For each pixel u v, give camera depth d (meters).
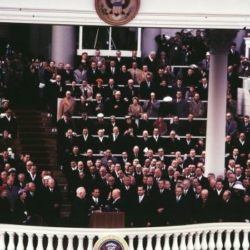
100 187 49.16
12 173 49.47
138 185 49.97
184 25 46.94
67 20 46.56
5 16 46.34
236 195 49.03
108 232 43.75
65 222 48.97
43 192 48.31
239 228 45.72
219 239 45.56
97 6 46.53
